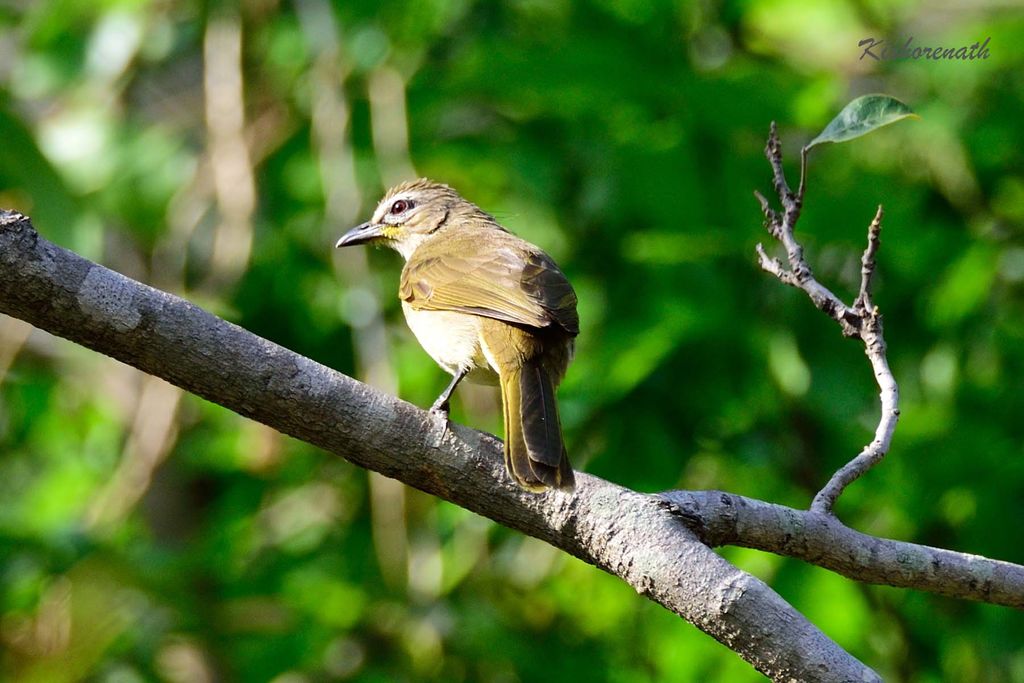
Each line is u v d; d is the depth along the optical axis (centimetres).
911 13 1306
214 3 1264
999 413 1153
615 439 1152
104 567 1106
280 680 1155
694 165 1140
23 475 1473
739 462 1156
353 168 1233
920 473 1124
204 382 602
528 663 1162
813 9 1267
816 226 1148
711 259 1133
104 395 1350
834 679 556
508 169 1214
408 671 1155
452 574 1199
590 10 1200
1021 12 1246
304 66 1297
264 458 1259
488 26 1262
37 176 1055
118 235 1388
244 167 1213
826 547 630
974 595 636
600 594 1242
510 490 633
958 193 1234
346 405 621
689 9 1205
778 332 1120
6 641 1121
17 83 1277
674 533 596
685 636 1173
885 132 1241
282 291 1291
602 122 1190
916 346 1206
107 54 1264
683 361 1149
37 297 577
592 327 1160
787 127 1152
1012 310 1191
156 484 1352
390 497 1153
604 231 1208
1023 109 1198
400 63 1257
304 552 1257
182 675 1257
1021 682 1137
